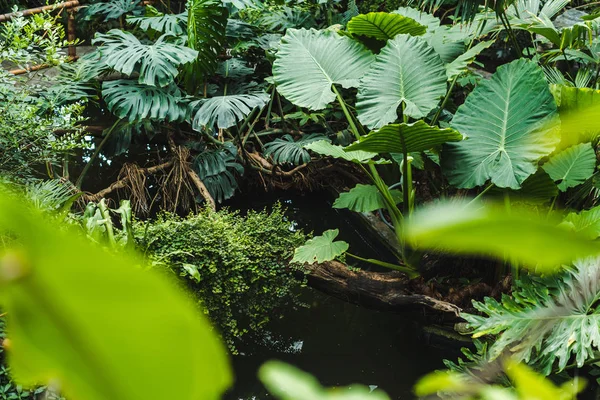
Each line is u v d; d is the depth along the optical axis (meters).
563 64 7.48
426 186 6.82
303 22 8.39
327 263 5.36
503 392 0.21
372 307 5.32
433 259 5.47
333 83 5.82
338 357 5.09
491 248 0.14
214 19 6.89
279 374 0.18
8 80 5.07
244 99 6.77
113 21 9.08
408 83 5.42
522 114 4.79
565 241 0.14
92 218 4.32
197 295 4.71
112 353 0.12
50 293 0.11
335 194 7.46
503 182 4.57
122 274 0.12
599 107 0.20
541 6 6.52
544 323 3.76
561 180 4.86
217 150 7.14
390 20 6.02
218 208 7.24
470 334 5.01
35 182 4.97
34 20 5.13
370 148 4.92
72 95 6.14
